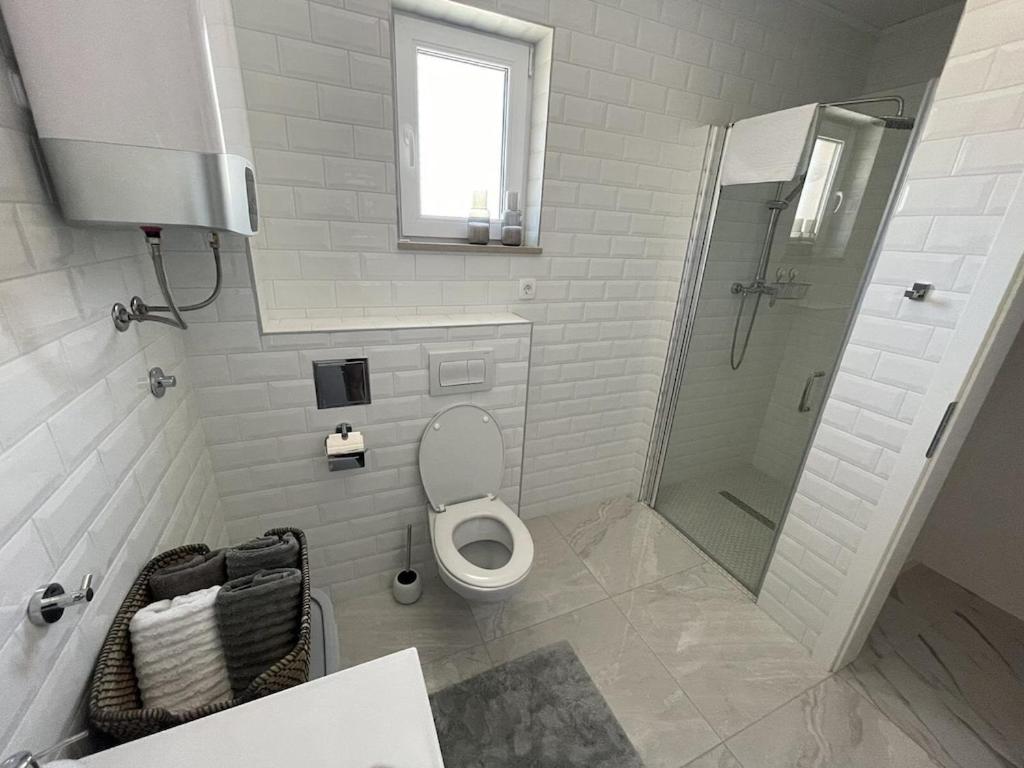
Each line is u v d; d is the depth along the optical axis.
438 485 1.60
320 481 1.46
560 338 1.89
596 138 1.65
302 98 1.22
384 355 1.41
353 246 1.42
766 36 1.80
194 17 0.58
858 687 1.39
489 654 1.45
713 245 1.90
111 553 0.71
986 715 1.32
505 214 1.67
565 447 2.11
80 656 0.61
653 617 1.62
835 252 1.75
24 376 0.53
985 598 1.74
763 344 2.22
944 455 1.15
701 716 1.28
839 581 1.38
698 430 2.29
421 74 1.46
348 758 0.54
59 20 0.53
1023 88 0.91
